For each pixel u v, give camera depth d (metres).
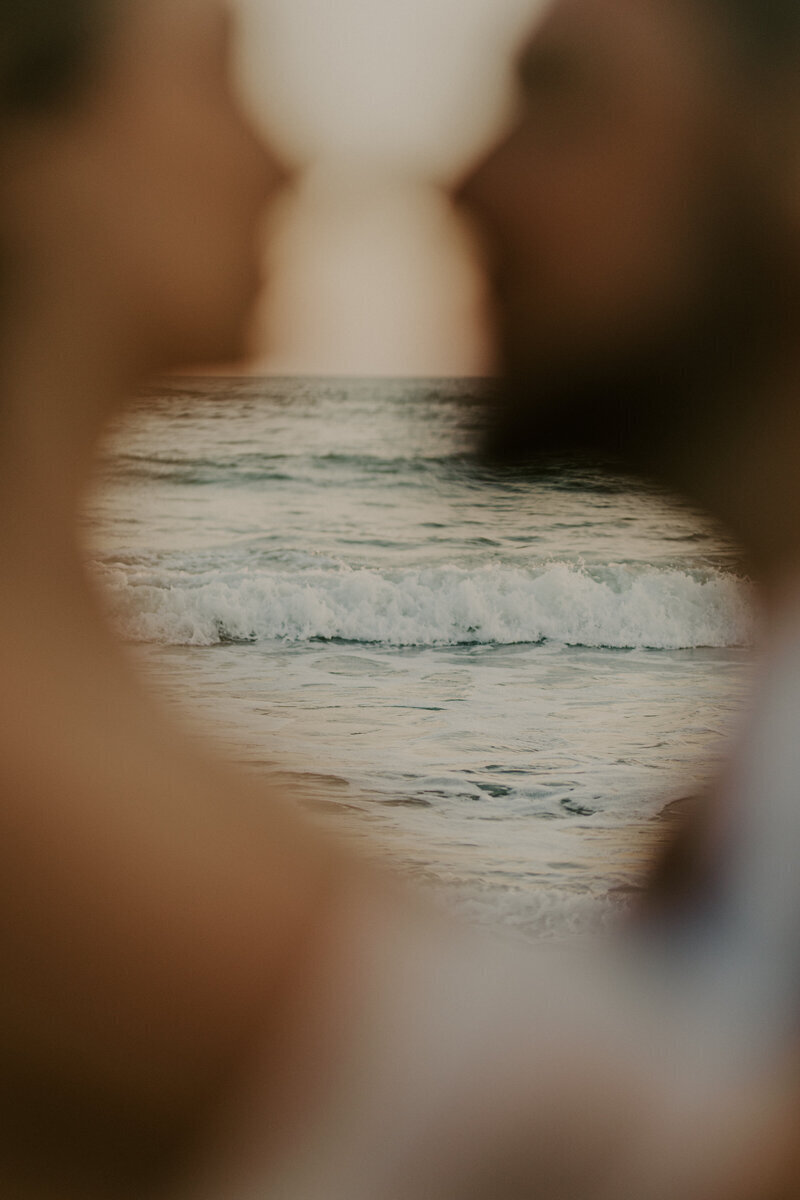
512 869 11.18
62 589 1.19
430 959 1.18
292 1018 1.15
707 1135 1.17
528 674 22.66
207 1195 1.12
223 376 1.17
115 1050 1.13
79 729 1.17
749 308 1.19
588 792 14.02
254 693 20.33
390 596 26.39
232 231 1.16
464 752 16.11
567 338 1.18
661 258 1.18
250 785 1.20
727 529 1.21
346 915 1.18
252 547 34.78
